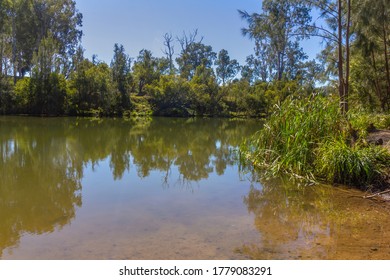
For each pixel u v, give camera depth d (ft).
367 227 17.02
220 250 14.21
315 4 44.29
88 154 39.96
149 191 24.09
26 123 80.89
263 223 17.57
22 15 134.00
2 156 37.22
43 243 14.90
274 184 25.86
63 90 112.47
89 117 113.09
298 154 27.68
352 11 48.62
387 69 58.29
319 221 17.87
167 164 34.63
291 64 147.64
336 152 25.35
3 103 108.88
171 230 16.48
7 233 16.12
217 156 39.88
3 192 23.38
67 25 151.02
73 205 20.62
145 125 87.30
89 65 131.44
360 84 65.41
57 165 33.09
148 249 14.25
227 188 25.03
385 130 39.29
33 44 144.66
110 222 17.60
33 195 22.74
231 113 143.95
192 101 139.64
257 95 133.90
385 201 21.17
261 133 32.32
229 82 147.23
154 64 156.35
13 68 130.62
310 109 29.71
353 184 24.56
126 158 37.81
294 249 14.37
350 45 52.95
